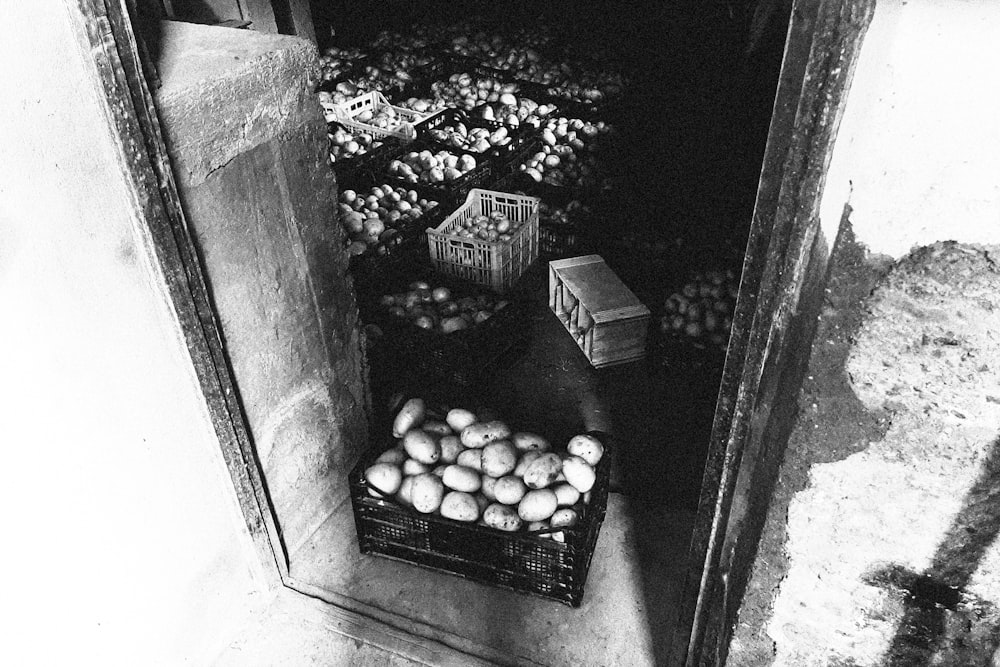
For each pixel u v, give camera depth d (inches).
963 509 57.1
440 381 153.9
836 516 62.6
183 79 86.4
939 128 45.7
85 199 75.5
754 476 68.1
